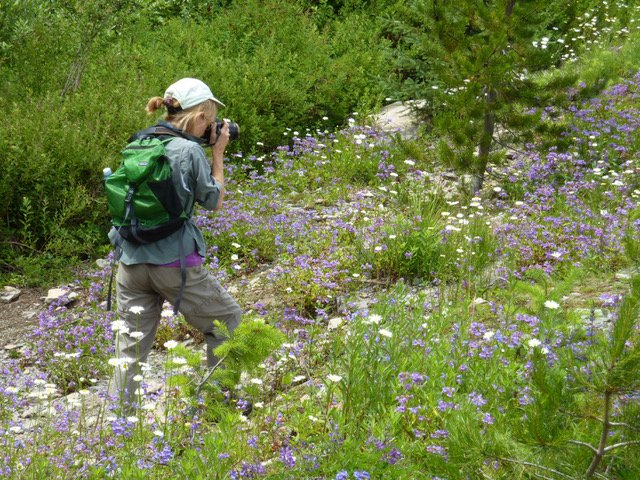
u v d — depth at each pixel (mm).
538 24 8414
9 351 6051
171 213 4258
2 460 3701
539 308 4457
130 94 9078
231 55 12242
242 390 4543
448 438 3502
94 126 8398
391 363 4359
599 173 7852
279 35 12875
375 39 13344
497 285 5965
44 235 7688
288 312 5762
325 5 14922
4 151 7664
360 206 7887
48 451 3926
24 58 9266
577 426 3404
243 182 9234
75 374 5457
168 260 4320
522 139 8836
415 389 4105
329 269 6605
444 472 3369
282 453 3537
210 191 4312
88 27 9414
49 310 6207
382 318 4945
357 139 9828
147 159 4184
